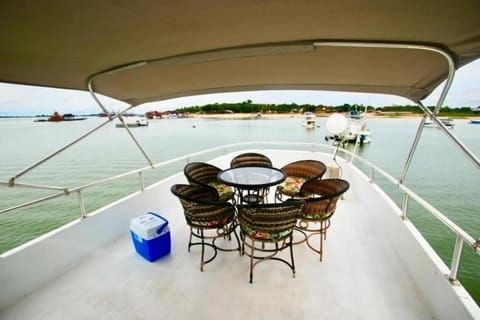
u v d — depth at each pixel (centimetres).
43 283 165
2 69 151
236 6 90
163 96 265
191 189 215
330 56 151
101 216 209
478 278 398
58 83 187
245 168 264
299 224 246
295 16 99
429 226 605
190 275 176
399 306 144
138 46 131
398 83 185
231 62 167
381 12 93
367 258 192
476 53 120
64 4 85
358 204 299
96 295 157
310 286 163
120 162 1327
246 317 139
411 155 180
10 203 821
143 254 195
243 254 202
